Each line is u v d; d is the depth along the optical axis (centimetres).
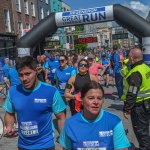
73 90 634
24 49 1209
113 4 1209
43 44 1328
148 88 528
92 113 280
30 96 366
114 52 1661
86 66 625
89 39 2041
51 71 1259
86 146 283
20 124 372
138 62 529
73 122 287
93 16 1205
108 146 284
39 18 4244
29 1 3866
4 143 718
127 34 1592
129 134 738
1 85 1537
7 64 1491
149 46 1138
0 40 2934
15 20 3362
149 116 537
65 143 293
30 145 368
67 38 4597
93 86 280
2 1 3075
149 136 544
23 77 358
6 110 384
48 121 373
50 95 369
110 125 285
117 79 1186
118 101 1194
